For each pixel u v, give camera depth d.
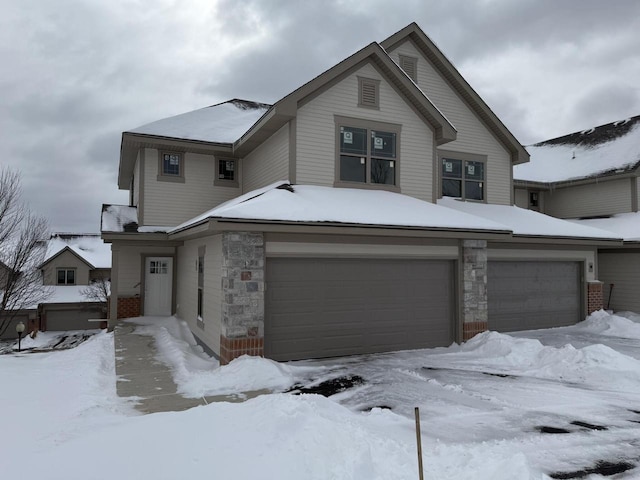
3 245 21.94
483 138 16.50
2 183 21.73
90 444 4.24
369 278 10.40
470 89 15.98
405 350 10.71
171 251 15.65
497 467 3.83
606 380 8.09
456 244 11.40
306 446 4.10
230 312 8.67
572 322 14.98
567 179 20.94
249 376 7.85
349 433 4.46
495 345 10.39
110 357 9.89
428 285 11.12
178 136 15.00
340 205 10.24
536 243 14.13
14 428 5.13
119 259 14.96
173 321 14.36
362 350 10.23
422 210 11.27
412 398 7.09
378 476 3.77
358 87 12.21
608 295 18.08
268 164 13.27
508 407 6.66
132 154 15.90
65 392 7.03
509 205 16.88
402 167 12.58
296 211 9.25
